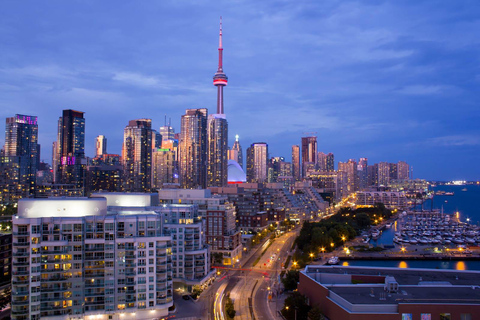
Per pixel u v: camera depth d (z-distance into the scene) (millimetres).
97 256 196375
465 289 181375
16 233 187625
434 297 168750
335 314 170375
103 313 195375
